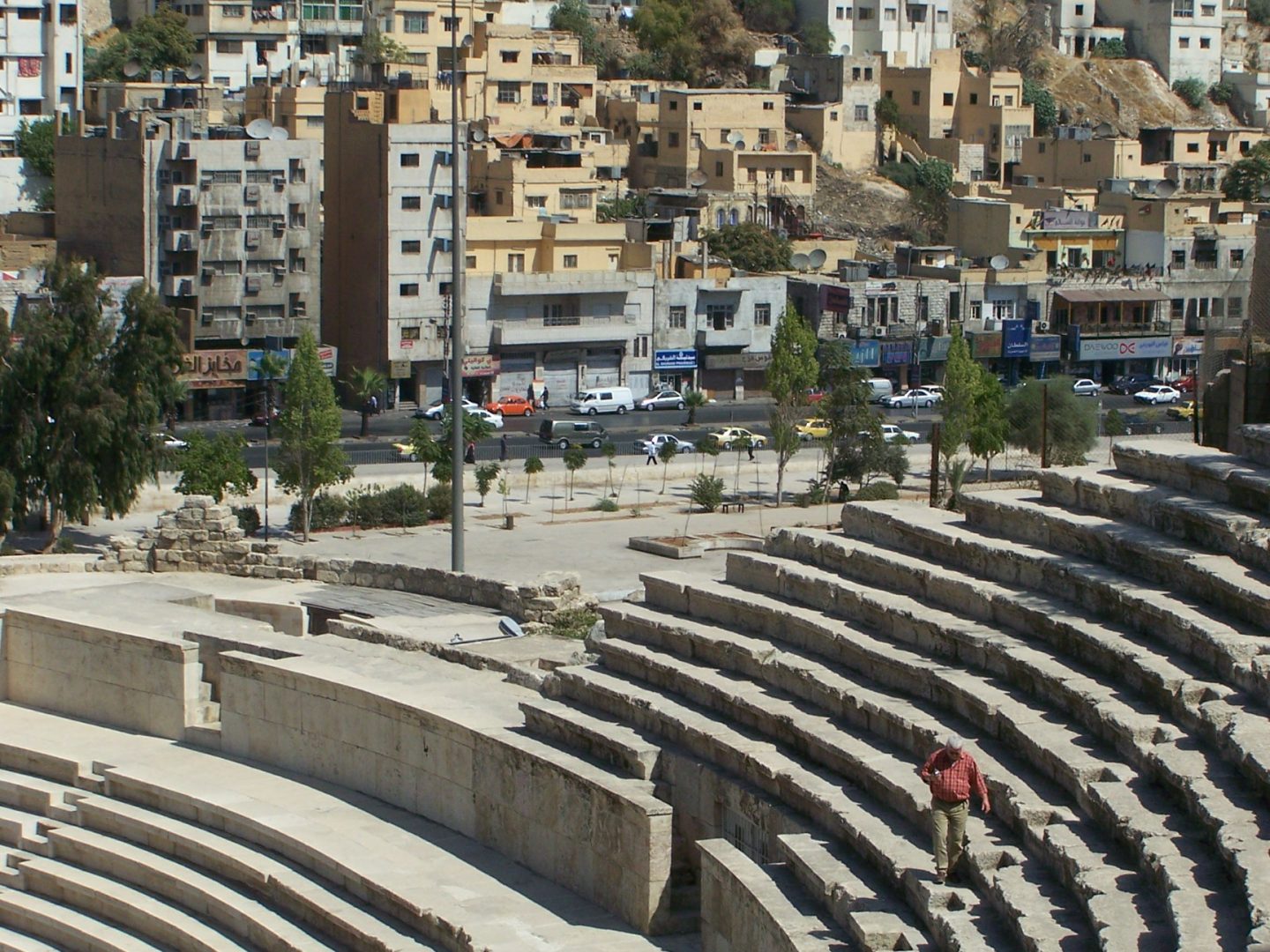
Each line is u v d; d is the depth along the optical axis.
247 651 47.41
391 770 42.09
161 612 51.94
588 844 36.47
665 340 149.62
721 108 188.50
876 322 153.25
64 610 51.62
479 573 69.62
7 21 174.00
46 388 79.19
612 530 81.94
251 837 40.66
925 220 190.25
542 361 145.50
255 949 37.69
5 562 58.81
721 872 32.69
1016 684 33.94
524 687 43.38
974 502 39.50
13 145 173.12
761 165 185.75
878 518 40.91
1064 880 28.25
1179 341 161.12
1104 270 164.50
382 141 140.38
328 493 90.75
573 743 38.62
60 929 40.75
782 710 36.06
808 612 38.91
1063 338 158.00
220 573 59.44
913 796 31.50
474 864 38.44
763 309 152.75
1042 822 29.69
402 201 140.75
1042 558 36.19
